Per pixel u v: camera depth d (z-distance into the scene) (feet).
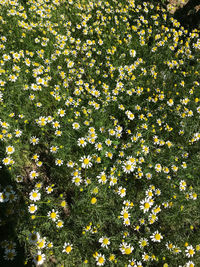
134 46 2.09
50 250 1.27
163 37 2.16
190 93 1.85
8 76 1.59
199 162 1.61
